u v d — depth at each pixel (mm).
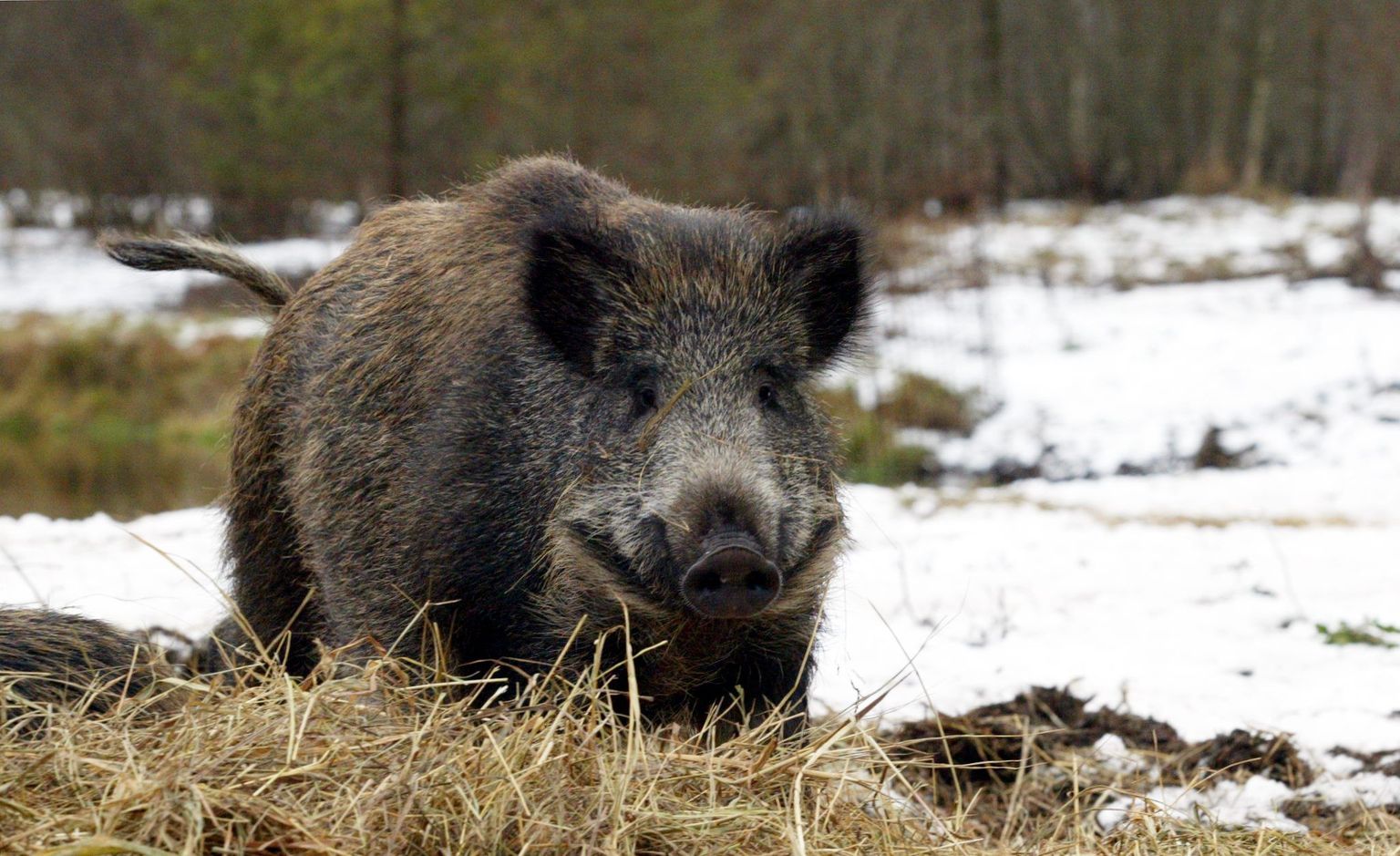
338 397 6500
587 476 5621
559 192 6391
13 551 10633
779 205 36094
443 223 6789
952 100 41688
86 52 48062
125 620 8688
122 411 27922
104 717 5254
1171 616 9773
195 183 46250
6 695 5383
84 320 30891
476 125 29594
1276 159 50250
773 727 5637
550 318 5676
